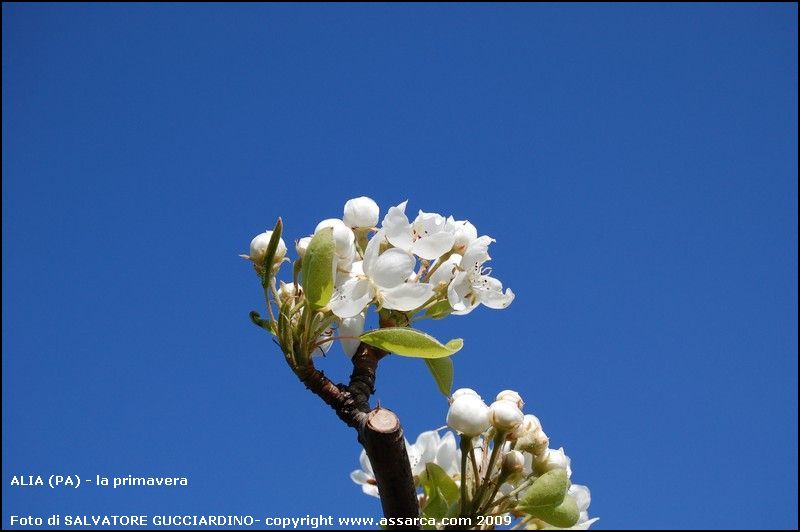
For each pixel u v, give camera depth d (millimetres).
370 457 633
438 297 673
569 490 696
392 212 665
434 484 675
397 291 657
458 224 682
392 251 658
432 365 673
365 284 657
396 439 629
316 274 643
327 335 670
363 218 681
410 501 637
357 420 643
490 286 680
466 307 674
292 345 648
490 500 663
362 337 648
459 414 659
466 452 662
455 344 647
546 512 661
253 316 656
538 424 673
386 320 667
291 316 649
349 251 659
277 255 667
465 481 662
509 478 673
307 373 647
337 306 649
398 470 631
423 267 677
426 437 708
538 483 661
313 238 645
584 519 696
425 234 674
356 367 658
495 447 664
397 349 647
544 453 671
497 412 663
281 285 665
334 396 647
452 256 675
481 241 676
